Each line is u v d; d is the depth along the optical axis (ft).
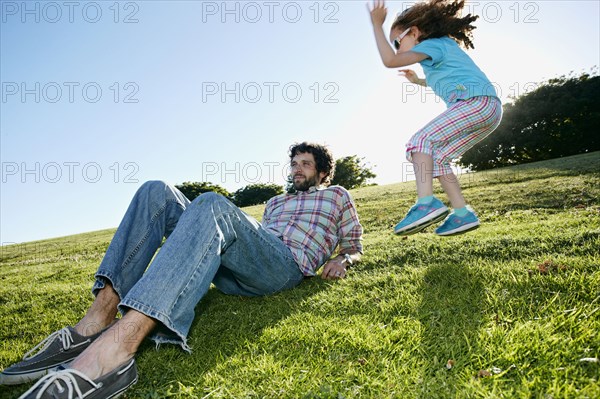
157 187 7.05
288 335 6.28
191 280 5.41
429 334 5.76
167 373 5.39
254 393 4.65
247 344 6.07
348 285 8.75
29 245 45.11
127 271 6.28
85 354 4.66
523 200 20.90
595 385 3.91
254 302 8.34
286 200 9.85
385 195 39.11
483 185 32.60
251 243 7.07
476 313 6.20
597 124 84.07
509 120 91.30
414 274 8.77
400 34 8.18
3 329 9.42
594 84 87.97
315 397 4.40
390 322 6.43
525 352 4.86
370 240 15.89
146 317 5.04
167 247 5.46
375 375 4.87
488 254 9.80
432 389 4.35
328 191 9.73
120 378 4.69
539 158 91.04
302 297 8.23
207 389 4.82
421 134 7.25
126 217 6.61
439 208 6.90
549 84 93.97
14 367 5.30
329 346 5.79
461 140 7.48
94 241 39.70
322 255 9.13
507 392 4.06
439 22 7.83
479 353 5.03
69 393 4.23
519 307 6.17
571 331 5.18
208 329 7.01
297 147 9.84
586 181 24.29
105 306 6.02
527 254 9.23
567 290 6.48
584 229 10.84
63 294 13.11
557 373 4.31
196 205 5.98
